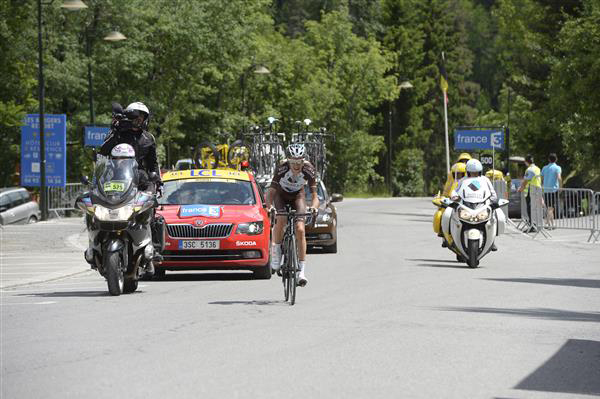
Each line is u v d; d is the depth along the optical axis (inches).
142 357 798.5
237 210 1560.0
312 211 1191.6
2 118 3046.3
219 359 789.2
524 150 5059.1
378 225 3275.1
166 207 1562.5
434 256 2007.9
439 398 652.1
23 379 713.0
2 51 3142.2
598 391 677.3
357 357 801.6
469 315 1064.2
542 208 2620.6
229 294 1300.4
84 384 692.1
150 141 1334.9
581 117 4020.7
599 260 1894.7
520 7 5334.6
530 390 679.1
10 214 3804.1
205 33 5757.9
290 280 1181.1
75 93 5137.8
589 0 3966.5
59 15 4788.4
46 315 1075.9
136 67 5359.3
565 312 1099.9
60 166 3713.1
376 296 1258.0
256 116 6820.9
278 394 660.1
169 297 1261.1
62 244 2369.6
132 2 5221.5
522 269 1695.4
